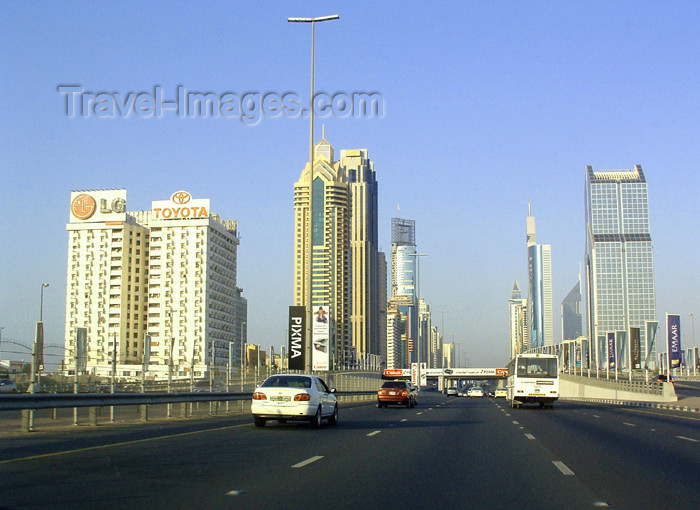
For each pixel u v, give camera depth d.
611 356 99.62
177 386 43.53
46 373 34.28
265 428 25.06
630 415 39.53
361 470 14.30
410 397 51.88
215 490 11.66
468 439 21.86
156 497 10.94
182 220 157.00
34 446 17.73
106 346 153.50
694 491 12.14
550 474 14.08
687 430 26.83
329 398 27.33
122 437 20.50
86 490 11.44
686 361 165.75
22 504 10.25
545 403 50.47
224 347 166.38
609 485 12.73
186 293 155.38
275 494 11.40
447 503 10.91
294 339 55.09
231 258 173.88
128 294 156.00
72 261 157.88
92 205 158.25
